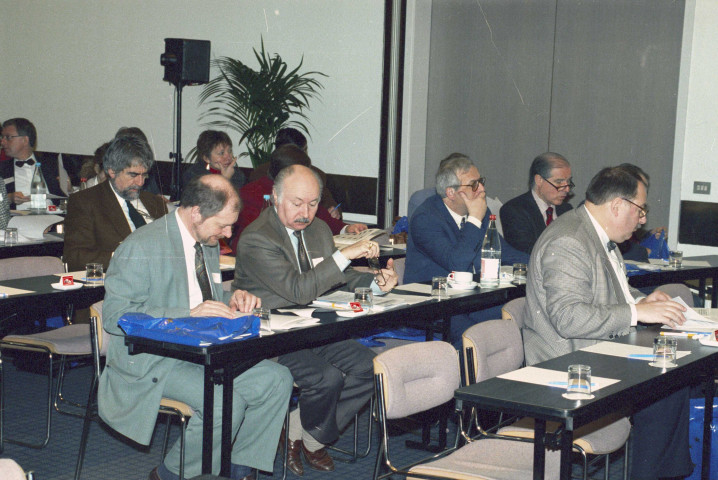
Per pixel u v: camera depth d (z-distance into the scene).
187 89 8.44
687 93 6.32
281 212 3.26
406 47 7.59
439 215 4.04
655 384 2.30
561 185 4.58
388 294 3.47
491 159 7.48
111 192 4.27
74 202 4.22
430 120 7.79
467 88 7.55
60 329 3.87
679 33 6.35
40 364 4.79
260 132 7.67
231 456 2.88
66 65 9.30
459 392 2.11
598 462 3.60
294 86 7.70
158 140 8.65
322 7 7.77
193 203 2.93
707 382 2.93
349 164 7.79
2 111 9.84
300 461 3.46
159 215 4.50
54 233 5.04
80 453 3.21
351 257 3.18
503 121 7.39
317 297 3.21
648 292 4.86
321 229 3.51
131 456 3.58
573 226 3.02
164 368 2.79
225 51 8.27
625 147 6.71
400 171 7.70
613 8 6.70
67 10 9.20
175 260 2.90
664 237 5.26
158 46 8.62
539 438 2.08
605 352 2.61
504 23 7.30
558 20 7.00
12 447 3.62
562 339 2.97
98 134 9.14
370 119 7.64
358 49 7.62
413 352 2.54
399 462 3.62
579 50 6.91
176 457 2.92
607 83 6.78
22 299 3.20
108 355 2.91
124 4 8.82
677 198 6.40
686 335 2.88
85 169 6.51
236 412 2.87
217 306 2.76
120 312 2.77
